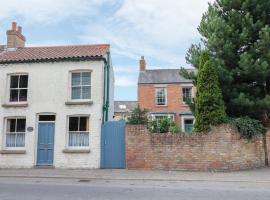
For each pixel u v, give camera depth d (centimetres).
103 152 1834
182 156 1719
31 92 1947
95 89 1894
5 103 1964
